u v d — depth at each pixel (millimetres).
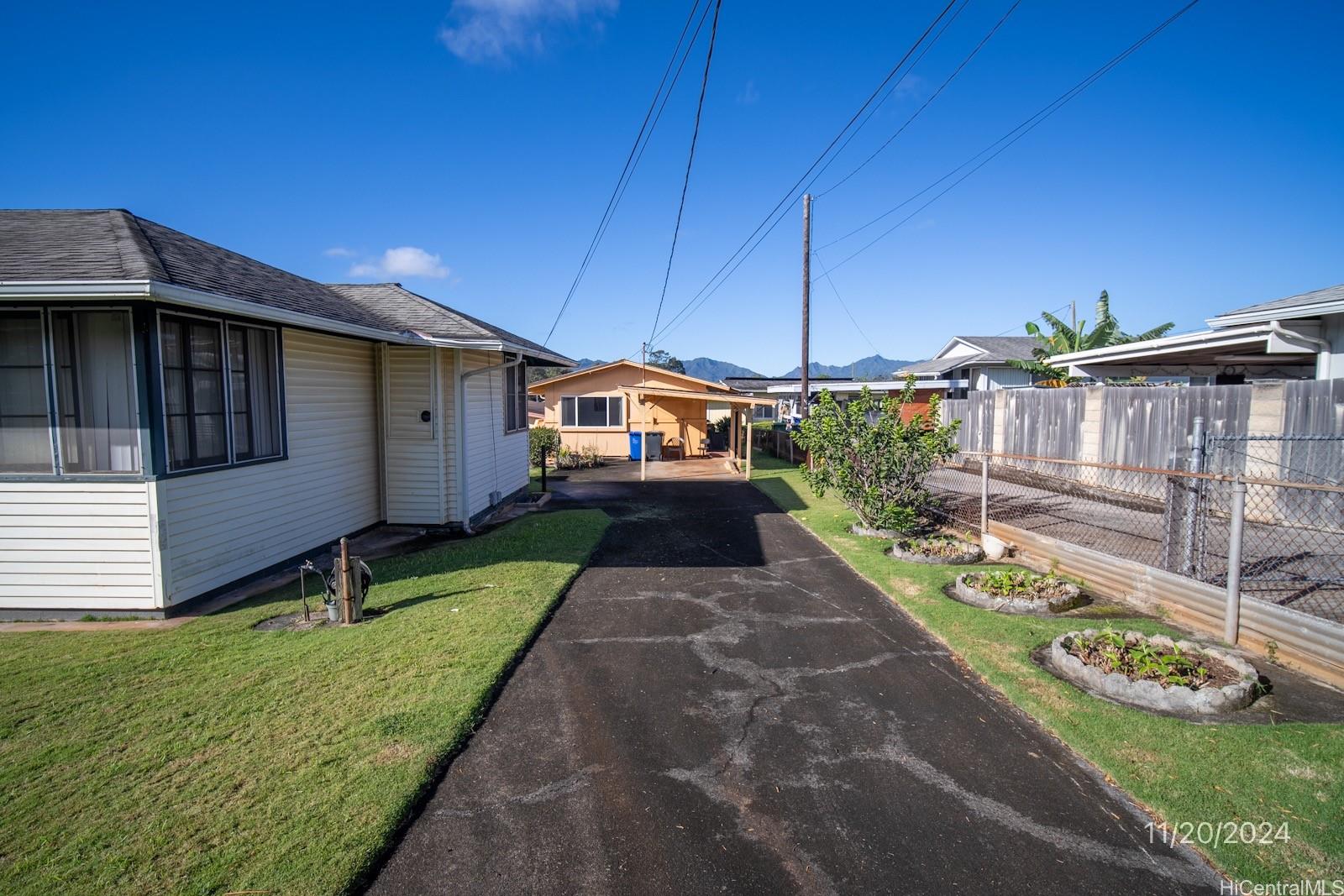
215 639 5141
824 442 9414
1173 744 3457
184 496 5961
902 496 9016
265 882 2539
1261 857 2676
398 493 9523
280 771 3268
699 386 22391
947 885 2582
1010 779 3289
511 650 4828
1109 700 3982
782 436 21781
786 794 3184
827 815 3023
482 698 4074
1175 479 5680
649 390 18219
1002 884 2584
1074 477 12180
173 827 2852
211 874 2574
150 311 5590
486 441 10688
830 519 10281
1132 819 2969
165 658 4738
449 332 9188
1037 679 4281
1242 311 9117
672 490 14477
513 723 3871
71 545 5723
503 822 2969
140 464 5652
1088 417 11828
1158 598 5465
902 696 4219
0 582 5758
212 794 3080
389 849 2783
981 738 3688
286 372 7418
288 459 7469
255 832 2822
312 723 3738
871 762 3451
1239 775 3176
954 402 16734
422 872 2652
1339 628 3998
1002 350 30859
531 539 8828
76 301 5469
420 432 9422
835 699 4188
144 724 3736
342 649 4852
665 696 4227
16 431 5695
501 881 2611
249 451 6887
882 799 3141
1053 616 5480
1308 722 3609
